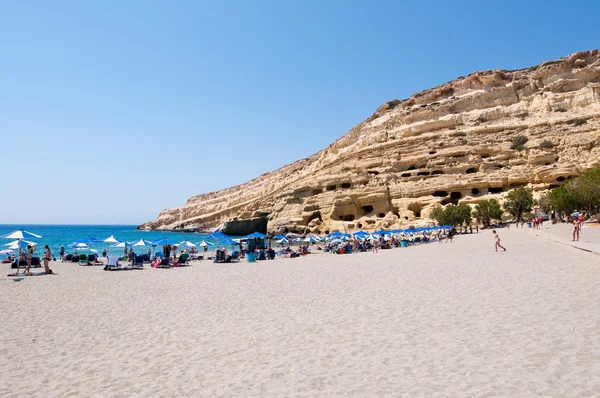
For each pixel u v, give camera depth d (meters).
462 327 8.91
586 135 76.50
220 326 10.77
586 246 23.38
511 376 6.07
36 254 58.59
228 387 6.59
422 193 81.75
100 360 8.43
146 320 12.08
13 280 23.98
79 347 9.46
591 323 8.37
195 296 16.19
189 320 11.75
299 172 130.38
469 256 26.48
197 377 7.14
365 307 11.88
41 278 25.08
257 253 39.66
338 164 104.75
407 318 10.14
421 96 122.50
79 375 7.61
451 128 97.50
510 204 66.81
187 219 158.25
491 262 21.75
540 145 79.56
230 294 16.20
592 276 14.32
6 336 10.72
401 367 6.85
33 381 7.40
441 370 6.56
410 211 80.81
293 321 10.77
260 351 8.38
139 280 22.92
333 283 17.66
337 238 57.81
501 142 84.88
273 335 9.52
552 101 91.00
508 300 11.33
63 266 35.47
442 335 8.44
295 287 17.14
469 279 15.96
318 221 92.06
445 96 114.31
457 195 81.69
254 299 14.67
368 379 6.47
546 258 21.59
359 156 100.75
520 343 7.49
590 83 90.25
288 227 94.81
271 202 115.38
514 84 99.44
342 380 6.52
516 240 37.25
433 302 11.86
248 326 10.57
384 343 8.23
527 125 85.75
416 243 51.38
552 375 5.98
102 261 40.88
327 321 10.48
